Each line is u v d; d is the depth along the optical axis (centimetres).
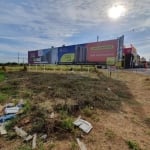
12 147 371
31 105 593
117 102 755
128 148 384
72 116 518
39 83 1194
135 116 609
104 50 3306
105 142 398
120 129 474
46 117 468
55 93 805
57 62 4559
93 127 459
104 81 1458
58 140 389
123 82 1548
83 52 3791
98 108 625
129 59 3825
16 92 889
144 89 1177
